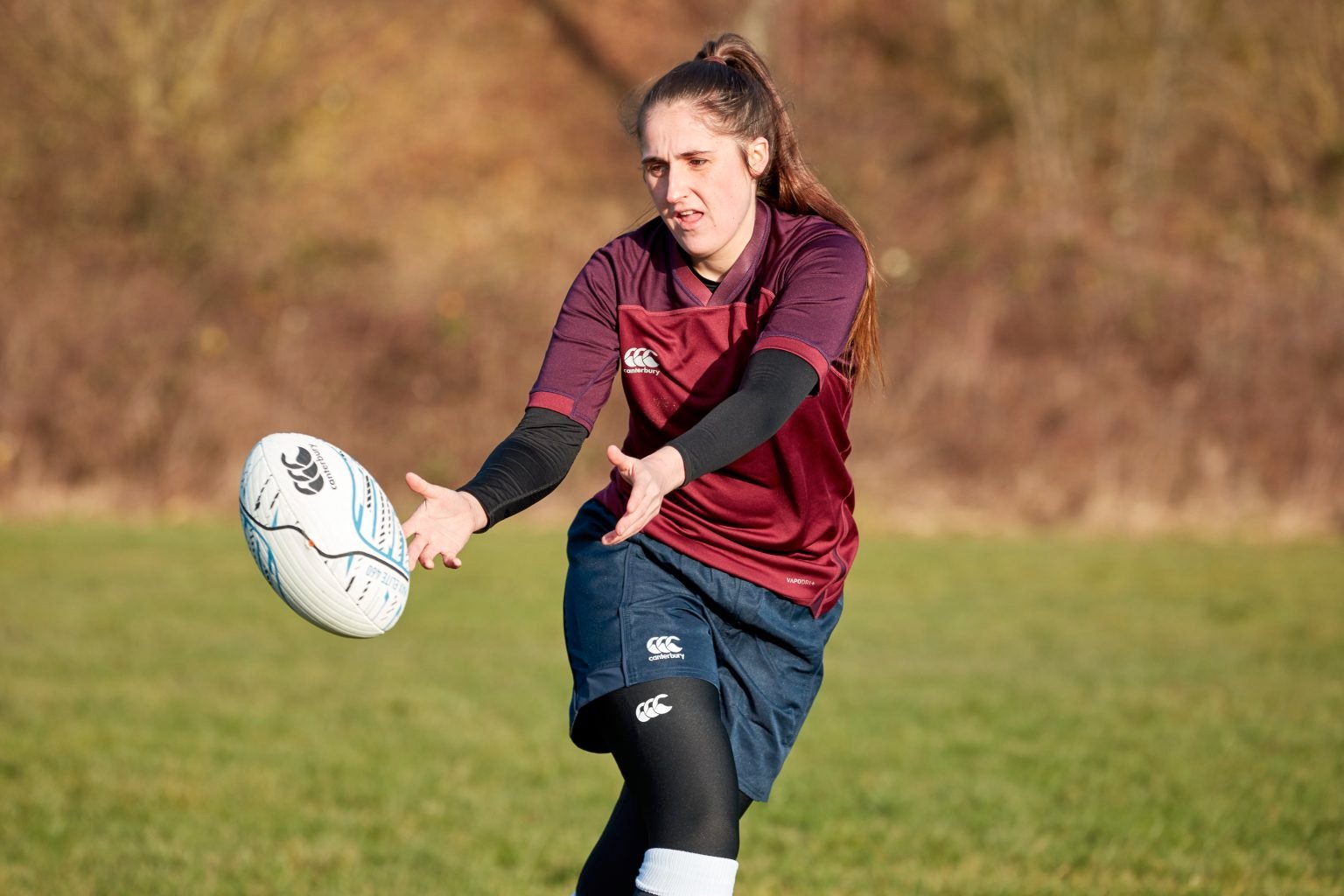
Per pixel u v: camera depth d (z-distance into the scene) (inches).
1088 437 1857.8
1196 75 2694.4
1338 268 2122.3
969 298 2039.9
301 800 684.1
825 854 609.9
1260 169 2593.5
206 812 660.1
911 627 1160.2
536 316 1994.3
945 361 1939.0
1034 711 885.8
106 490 1737.2
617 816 387.9
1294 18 2566.4
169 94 2252.7
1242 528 1738.4
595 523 392.2
